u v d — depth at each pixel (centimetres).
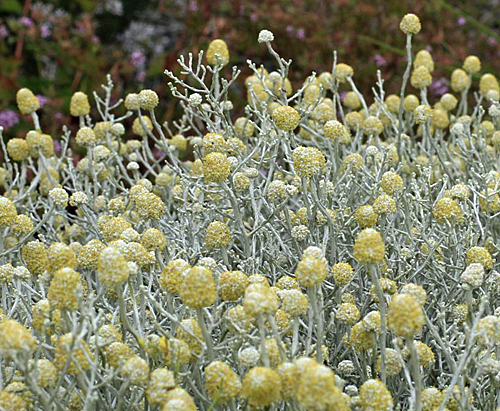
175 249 61
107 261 49
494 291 57
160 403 47
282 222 62
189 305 48
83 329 49
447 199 57
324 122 69
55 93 94
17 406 48
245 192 64
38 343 50
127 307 57
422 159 73
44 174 73
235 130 72
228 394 47
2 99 93
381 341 51
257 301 47
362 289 59
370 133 72
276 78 70
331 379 44
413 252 59
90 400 47
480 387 52
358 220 56
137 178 71
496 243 64
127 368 48
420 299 50
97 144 74
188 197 68
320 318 49
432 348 58
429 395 50
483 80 78
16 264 65
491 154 74
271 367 49
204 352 50
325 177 64
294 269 60
